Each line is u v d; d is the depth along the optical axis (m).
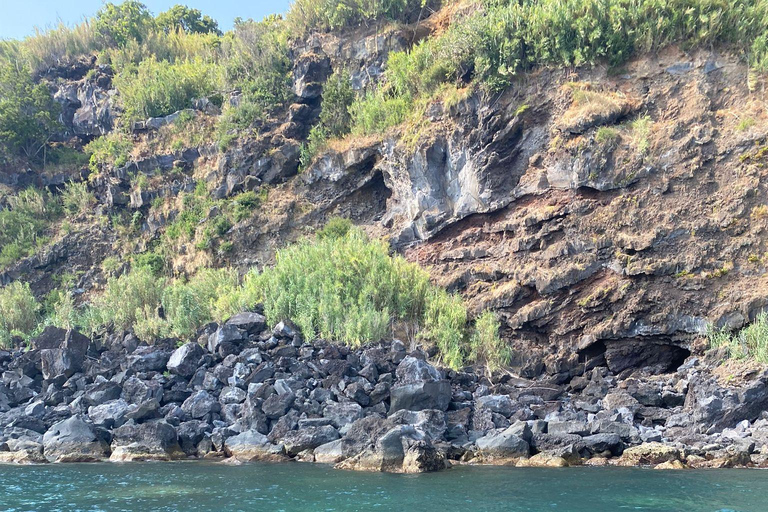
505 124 25.61
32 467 16.45
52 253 32.59
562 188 24.17
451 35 27.97
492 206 25.44
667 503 12.18
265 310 23.12
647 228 22.44
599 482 13.98
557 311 23.23
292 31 35.00
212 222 30.80
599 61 25.28
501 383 21.45
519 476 14.75
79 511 12.18
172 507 12.35
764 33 23.47
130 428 18.08
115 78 38.34
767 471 15.11
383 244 26.83
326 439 17.56
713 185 22.14
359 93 32.19
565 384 22.77
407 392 18.59
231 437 17.88
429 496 12.88
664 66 24.36
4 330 26.31
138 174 33.62
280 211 30.28
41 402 19.94
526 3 27.83
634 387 19.77
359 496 12.97
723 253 21.47
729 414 17.66
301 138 31.97
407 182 27.59
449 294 25.28
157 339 22.94
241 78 35.22
